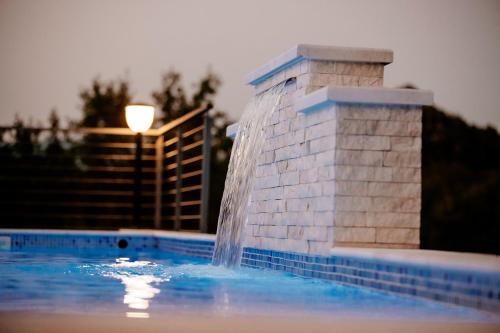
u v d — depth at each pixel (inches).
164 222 595.8
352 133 221.0
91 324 131.1
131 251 393.7
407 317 146.3
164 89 775.1
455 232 730.8
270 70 272.4
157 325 131.3
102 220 626.5
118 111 753.0
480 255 180.7
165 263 294.5
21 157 571.2
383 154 221.9
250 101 300.8
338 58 241.8
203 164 383.9
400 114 223.6
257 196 287.6
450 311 153.9
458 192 735.7
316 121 235.0
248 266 291.7
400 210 221.1
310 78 242.2
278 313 150.3
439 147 750.5
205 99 778.8
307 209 238.4
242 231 259.3
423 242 729.6
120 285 200.5
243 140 291.0
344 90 218.5
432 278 163.5
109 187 639.1
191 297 174.6
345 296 181.5
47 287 194.1
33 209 585.6
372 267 191.6
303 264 237.8
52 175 624.1
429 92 222.7
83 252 374.6
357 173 220.2
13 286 195.9
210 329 128.6
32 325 129.6
